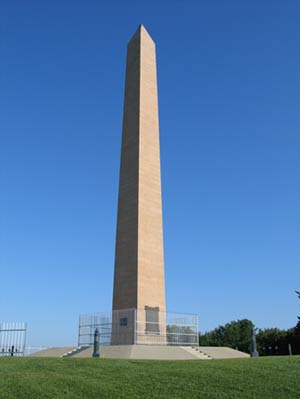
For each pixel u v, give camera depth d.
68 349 39.78
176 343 41.41
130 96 49.12
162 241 45.25
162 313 42.19
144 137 46.72
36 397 17.98
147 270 42.94
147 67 49.91
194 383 19.94
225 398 18.00
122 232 44.72
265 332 90.44
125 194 45.66
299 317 73.44
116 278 43.88
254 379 20.45
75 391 18.77
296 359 25.45
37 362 24.72
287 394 18.41
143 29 51.16
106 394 18.39
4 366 23.42
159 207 46.00
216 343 93.38
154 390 18.95
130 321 39.84
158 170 47.16
